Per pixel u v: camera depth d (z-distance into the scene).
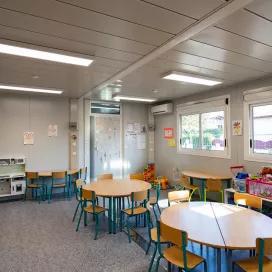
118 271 2.70
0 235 3.70
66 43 2.72
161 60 3.35
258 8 2.01
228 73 4.07
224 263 2.87
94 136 6.98
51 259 2.96
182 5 1.96
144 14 2.10
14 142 5.87
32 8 1.98
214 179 4.72
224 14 2.10
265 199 3.67
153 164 7.48
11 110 5.85
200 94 5.89
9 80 4.45
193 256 2.30
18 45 2.65
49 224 4.17
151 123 7.71
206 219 2.59
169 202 3.55
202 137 5.95
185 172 5.78
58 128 6.42
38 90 5.37
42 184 5.91
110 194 3.70
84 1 1.89
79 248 3.25
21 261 2.92
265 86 4.36
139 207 3.91
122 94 6.06
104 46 2.82
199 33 2.49
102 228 3.99
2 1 1.88
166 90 5.54
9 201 5.73
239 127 4.87
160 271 2.70
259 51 3.02
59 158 6.42
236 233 2.22
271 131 4.38
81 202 4.20
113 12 2.06
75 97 6.51
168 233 2.21
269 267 2.06
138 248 3.25
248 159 4.69
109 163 7.18
